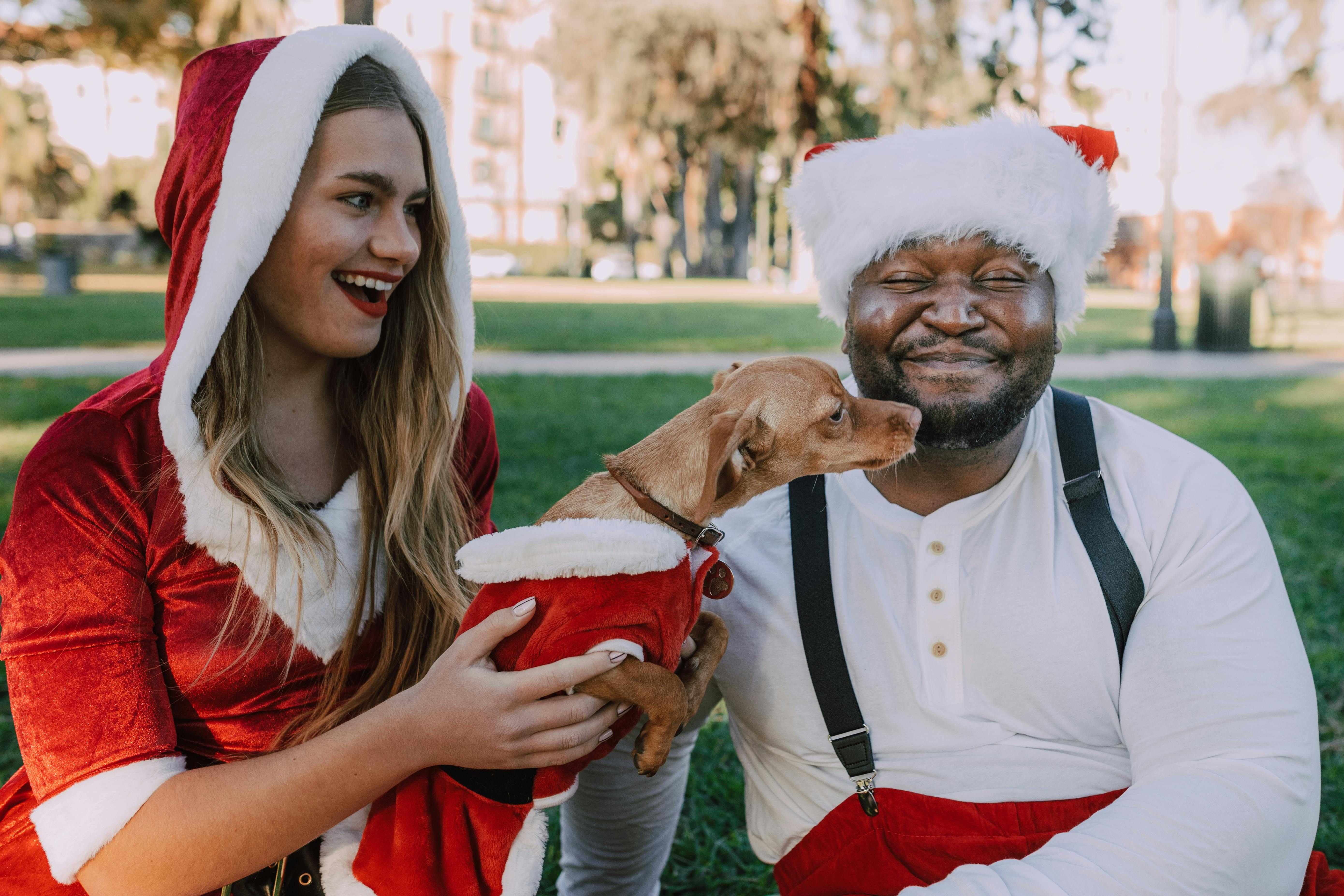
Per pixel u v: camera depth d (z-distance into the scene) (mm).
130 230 60844
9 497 6004
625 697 1843
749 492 2182
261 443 1988
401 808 1862
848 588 2021
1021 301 1894
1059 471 1995
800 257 35219
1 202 63156
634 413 9305
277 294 1948
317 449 2137
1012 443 1993
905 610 1989
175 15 7617
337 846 1913
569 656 1816
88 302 22578
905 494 2057
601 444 7844
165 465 1842
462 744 1720
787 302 27578
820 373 2193
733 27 31234
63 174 63344
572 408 9555
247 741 1903
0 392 9859
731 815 3314
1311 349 16500
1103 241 2133
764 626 2072
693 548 2115
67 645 1727
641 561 1881
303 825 1700
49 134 58719
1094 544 1914
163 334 15633
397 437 2111
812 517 2082
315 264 1910
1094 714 1921
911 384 1965
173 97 8859
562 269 54156
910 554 2004
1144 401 10508
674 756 2496
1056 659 1902
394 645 2031
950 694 1945
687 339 16406
